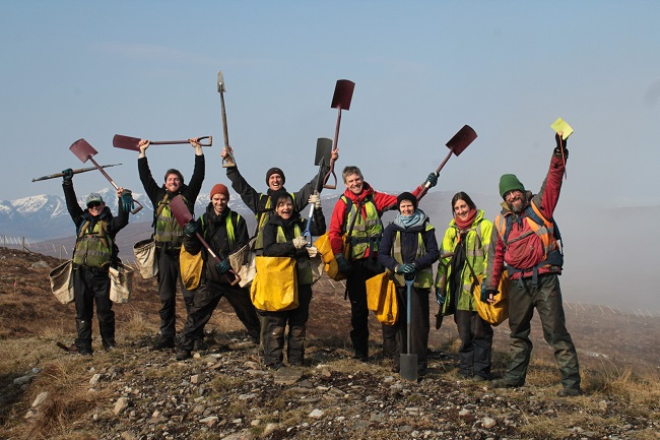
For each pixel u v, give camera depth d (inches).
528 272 250.8
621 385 259.9
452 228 284.4
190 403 263.7
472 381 270.5
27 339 398.9
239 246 322.3
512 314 257.6
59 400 273.7
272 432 230.8
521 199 252.8
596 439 205.2
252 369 296.5
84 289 340.2
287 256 290.7
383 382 269.7
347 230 303.4
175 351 339.3
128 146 342.3
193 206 342.3
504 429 217.0
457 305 282.7
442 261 287.4
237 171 323.6
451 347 375.6
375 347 367.9
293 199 309.9
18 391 302.5
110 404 272.2
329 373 281.0
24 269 630.5
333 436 222.5
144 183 343.0
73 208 344.8
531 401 241.0
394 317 280.1
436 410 235.6
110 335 347.9
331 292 845.8
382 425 226.4
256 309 325.4
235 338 377.1
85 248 338.3
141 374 299.9
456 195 283.0
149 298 576.7
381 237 306.0
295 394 261.7
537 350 523.5
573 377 248.1
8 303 485.7
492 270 260.2
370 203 307.4
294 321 300.2
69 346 370.6
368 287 284.5
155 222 338.3
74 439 247.4
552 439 207.2
